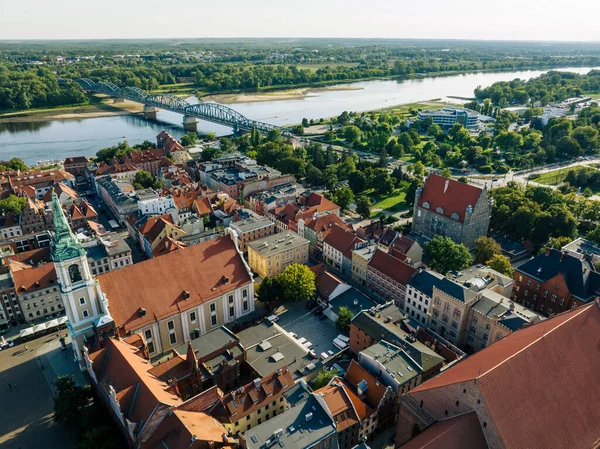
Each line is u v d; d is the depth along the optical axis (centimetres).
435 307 13388
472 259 17138
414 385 10450
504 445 6944
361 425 9762
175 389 9700
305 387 9912
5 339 13350
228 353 11356
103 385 9750
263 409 10025
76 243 10381
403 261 15312
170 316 12338
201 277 13162
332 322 14100
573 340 8338
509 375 7388
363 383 10438
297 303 15050
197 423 8631
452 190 18788
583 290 13312
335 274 17150
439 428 7506
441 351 11856
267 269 16100
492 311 12162
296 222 19238
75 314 10856
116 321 11662
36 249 17388
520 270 14725
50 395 11338
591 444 7594
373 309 12594
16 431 10350
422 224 19875
